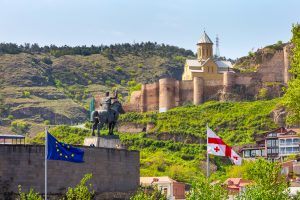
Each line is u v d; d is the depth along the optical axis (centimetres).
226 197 10581
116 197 13988
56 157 11500
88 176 11738
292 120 13750
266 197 10756
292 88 13788
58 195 13025
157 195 14088
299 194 12319
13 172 12650
